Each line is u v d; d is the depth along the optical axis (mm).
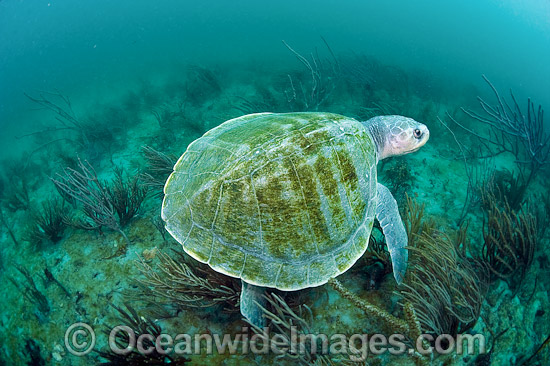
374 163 1011
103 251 1243
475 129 2408
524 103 3623
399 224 1012
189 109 2635
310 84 2775
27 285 1205
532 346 979
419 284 891
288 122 950
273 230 835
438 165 1770
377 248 1064
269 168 837
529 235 1032
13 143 3164
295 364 886
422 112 2521
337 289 794
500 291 1069
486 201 1344
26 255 1338
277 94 2752
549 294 1098
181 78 3732
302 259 852
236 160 863
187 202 893
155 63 5207
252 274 836
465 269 1011
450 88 3637
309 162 856
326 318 952
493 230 1097
